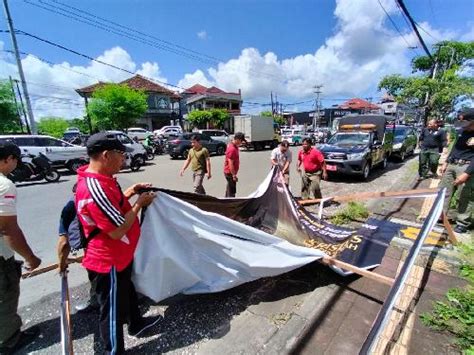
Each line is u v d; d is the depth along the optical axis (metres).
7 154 2.02
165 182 9.80
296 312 2.61
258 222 3.76
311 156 6.02
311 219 4.02
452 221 4.55
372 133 10.16
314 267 3.32
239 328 2.44
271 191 3.99
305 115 66.38
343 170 8.91
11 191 2.01
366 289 2.93
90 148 1.85
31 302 2.94
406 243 3.94
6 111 18.58
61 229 2.28
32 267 2.23
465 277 3.06
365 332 2.35
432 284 2.94
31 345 2.35
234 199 3.42
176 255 2.49
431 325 2.36
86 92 28.95
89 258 1.97
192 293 2.65
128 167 12.47
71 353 1.90
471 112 4.25
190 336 2.37
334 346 2.21
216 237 2.60
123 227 1.90
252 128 22.00
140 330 2.40
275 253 2.81
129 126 23.88
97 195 1.80
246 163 14.76
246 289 3.00
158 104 35.59
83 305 2.77
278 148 6.66
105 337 2.05
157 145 21.16
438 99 21.25
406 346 2.14
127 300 2.15
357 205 5.53
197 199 2.99
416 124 29.58
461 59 26.80
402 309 2.57
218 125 39.81
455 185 4.18
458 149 4.46
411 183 8.18
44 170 9.96
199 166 6.13
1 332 2.20
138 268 2.38
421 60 31.12
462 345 2.13
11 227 2.02
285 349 2.19
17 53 13.97
